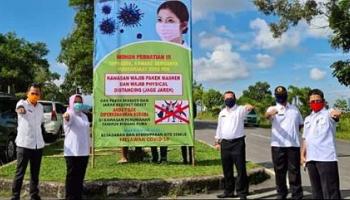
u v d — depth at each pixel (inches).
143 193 384.8
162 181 388.5
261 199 374.6
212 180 402.3
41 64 2301.9
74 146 353.7
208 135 1120.2
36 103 365.1
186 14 486.6
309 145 316.5
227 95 374.6
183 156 500.7
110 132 478.0
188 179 394.3
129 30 482.6
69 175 356.2
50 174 431.8
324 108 318.0
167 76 483.2
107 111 478.9
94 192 381.1
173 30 485.1
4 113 628.4
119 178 404.8
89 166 482.9
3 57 2123.5
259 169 454.3
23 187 390.3
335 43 1200.2
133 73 481.4
